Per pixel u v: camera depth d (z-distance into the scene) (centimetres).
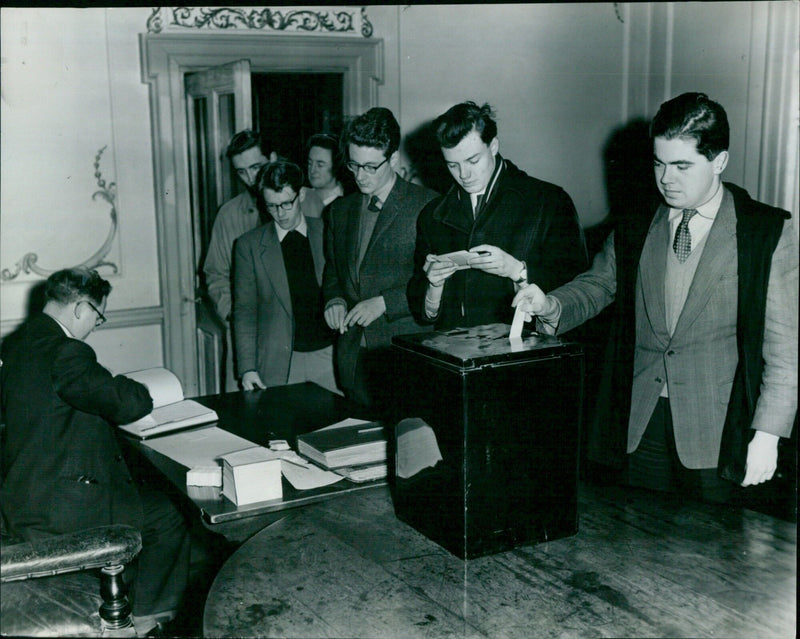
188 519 239
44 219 377
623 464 199
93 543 160
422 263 266
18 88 362
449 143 226
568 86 450
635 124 462
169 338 412
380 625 120
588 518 155
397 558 140
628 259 194
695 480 187
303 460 192
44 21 362
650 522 153
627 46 454
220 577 135
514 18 431
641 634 117
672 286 188
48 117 371
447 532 142
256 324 333
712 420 183
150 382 245
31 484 209
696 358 183
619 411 199
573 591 128
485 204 242
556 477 143
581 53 448
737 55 414
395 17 412
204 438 216
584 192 464
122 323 400
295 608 125
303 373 346
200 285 413
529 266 239
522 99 442
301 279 334
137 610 229
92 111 378
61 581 186
